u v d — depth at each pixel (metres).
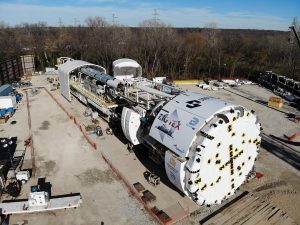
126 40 82.31
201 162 11.95
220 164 12.78
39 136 23.23
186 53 64.06
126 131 17.91
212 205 14.52
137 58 62.69
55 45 76.25
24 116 28.34
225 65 59.16
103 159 19.25
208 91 41.03
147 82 22.55
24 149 20.88
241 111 12.96
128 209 14.26
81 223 13.31
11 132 24.16
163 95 17.23
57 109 30.52
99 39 77.50
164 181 16.42
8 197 15.15
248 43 90.06
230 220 13.23
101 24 122.00
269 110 31.89
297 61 60.38
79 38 83.25
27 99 34.62
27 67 56.25
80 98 31.09
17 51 76.50
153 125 14.38
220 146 12.41
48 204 14.25
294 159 19.86
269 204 14.52
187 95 14.88
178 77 55.47
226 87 43.91
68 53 73.25
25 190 15.80
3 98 28.17
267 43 94.75
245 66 62.25
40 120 27.11
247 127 13.35
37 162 18.86
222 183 13.37
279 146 22.05
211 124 12.02
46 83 44.34
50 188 15.96
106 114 24.52
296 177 17.42
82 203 14.70
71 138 22.75
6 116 27.30
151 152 17.44
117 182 16.56
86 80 29.36
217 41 90.38
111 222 13.36
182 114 13.20
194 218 13.60
